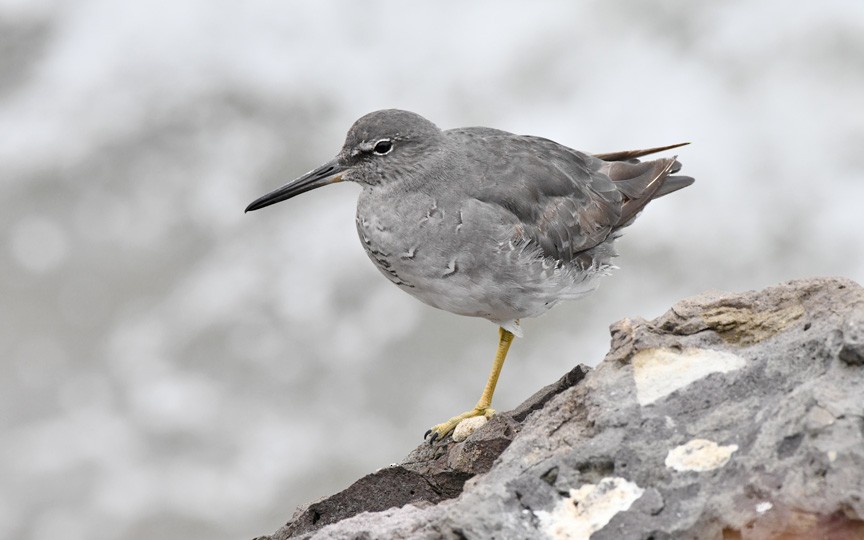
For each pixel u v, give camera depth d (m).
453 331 17.58
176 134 20.89
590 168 10.97
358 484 7.88
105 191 20.31
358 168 10.16
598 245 10.77
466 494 6.46
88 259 19.41
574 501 6.23
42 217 20.06
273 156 20.38
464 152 10.21
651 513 6.02
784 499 5.68
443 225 9.81
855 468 5.64
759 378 6.52
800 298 6.92
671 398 6.57
